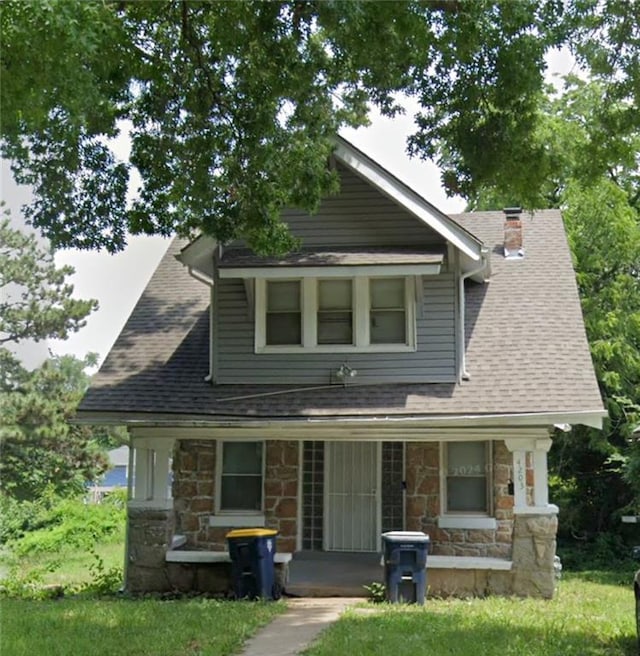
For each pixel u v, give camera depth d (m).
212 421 13.70
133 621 10.42
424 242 14.58
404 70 11.03
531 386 13.73
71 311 24.56
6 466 28.84
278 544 15.09
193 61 11.61
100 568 15.98
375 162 14.23
